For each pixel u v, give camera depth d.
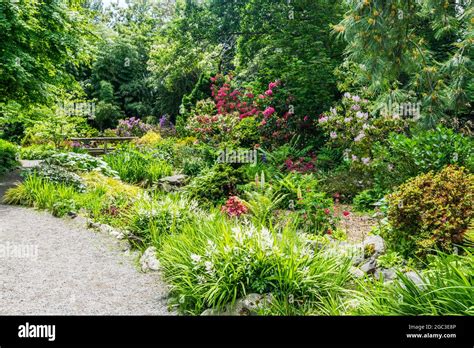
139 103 29.14
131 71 30.20
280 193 7.45
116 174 10.95
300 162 11.38
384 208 6.45
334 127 10.84
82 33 12.03
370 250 5.23
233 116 13.96
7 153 12.21
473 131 11.34
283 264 4.39
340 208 8.65
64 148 15.23
